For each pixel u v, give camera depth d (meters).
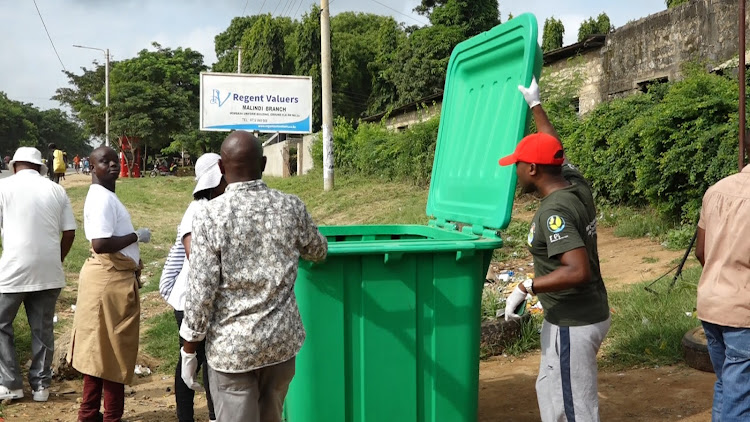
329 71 19.86
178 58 52.41
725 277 3.08
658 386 4.67
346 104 47.50
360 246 3.39
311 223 3.04
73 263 11.66
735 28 11.27
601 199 11.62
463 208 4.01
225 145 2.93
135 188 28.73
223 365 2.79
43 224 5.21
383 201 16.61
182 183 31.12
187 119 47.59
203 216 2.80
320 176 24.52
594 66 15.32
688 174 9.09
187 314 2.78
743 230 3.01
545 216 2.98
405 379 3.54
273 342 2.81
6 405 5.23
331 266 3.42
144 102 46.03
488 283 7.79
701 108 9.01
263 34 47.62
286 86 26.91
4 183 5.20
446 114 4.50
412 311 3.52
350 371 3.50
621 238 9.98
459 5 38.06
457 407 3.61
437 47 37.44
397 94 42.59
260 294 2.82
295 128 27.12
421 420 3.59
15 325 7.31
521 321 5.89
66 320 8.11
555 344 3.11
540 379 3.24
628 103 11.17
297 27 47.31
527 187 3.22
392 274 3.49
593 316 3.07
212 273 2.77
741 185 3.09
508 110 3.69
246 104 26.56
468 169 4.04
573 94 14.96
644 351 5.30
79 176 47.41
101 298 4.46
